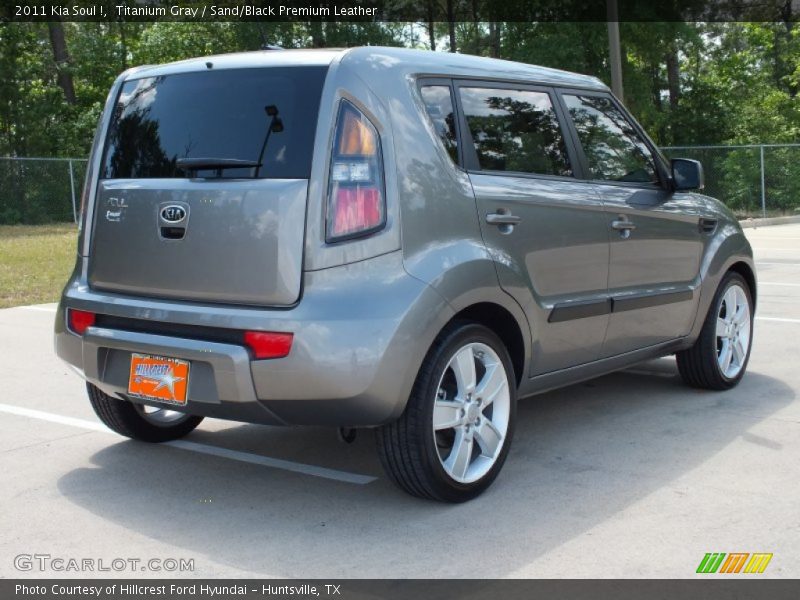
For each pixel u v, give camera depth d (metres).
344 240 3.61
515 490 4.15
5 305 10.26
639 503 3.95
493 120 4.31
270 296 3.61
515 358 4.33
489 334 4.04
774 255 14.42
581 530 3.67
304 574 3.32
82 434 5.18
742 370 6.04
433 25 33.88
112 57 36.03
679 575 3.24
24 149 29.84
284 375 3.53
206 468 4.56
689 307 5.49
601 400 5.76
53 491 4.24
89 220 4.26
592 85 5.09
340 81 3.72
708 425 5.14
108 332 3.99
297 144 3.69
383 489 4.21
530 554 3.44
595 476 4.32
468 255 3.89
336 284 3.58
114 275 4.09
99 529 3.78
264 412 3.63
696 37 29.75
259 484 4.31
